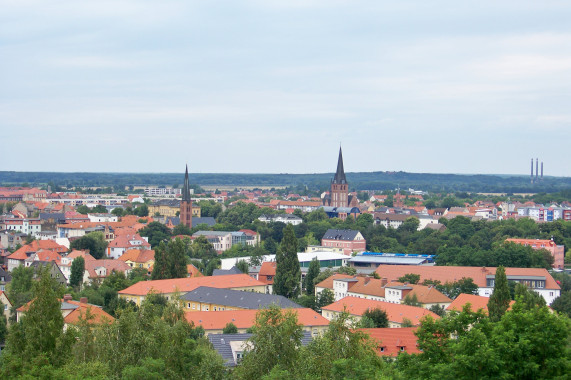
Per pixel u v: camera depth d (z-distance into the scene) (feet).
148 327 433.89
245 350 428.97
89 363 388.37
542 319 354.33
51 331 432.66
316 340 413.39
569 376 324.80
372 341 416.67
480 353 334.24
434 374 341.62
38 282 443.32
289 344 407.64
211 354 442.91
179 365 423.64
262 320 417.90
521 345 338.13
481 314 379.55
